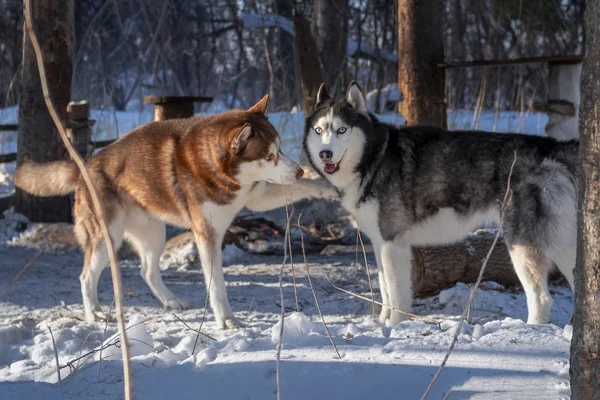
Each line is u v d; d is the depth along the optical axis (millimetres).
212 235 4949
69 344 4320
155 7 21594
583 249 2320
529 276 4535
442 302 5465
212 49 23062
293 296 5859
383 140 4852
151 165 5137
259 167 4793
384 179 4812
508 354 3318
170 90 23344
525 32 19500
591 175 2277
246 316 5121
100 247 5238
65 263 7312
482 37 21391
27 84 8492
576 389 2369
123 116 13742
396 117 9836
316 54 10258
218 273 4891
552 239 4473
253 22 21281
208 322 5043
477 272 5770
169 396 3066
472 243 5777
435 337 3682
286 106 13883
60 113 8578
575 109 8109
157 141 5160
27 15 1811
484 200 4719
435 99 8445
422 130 4922
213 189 4875
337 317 5152
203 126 4969
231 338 3871
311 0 16453
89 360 3812
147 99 8305
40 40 8383
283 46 20375
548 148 4621
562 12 18969
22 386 3217
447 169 4738
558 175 4492
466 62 8203
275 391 3043
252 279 6527
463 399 2857
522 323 4004
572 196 4469
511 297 5602
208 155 4836
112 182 5301
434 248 5688
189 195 4961
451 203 4773
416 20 8336
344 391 3020
